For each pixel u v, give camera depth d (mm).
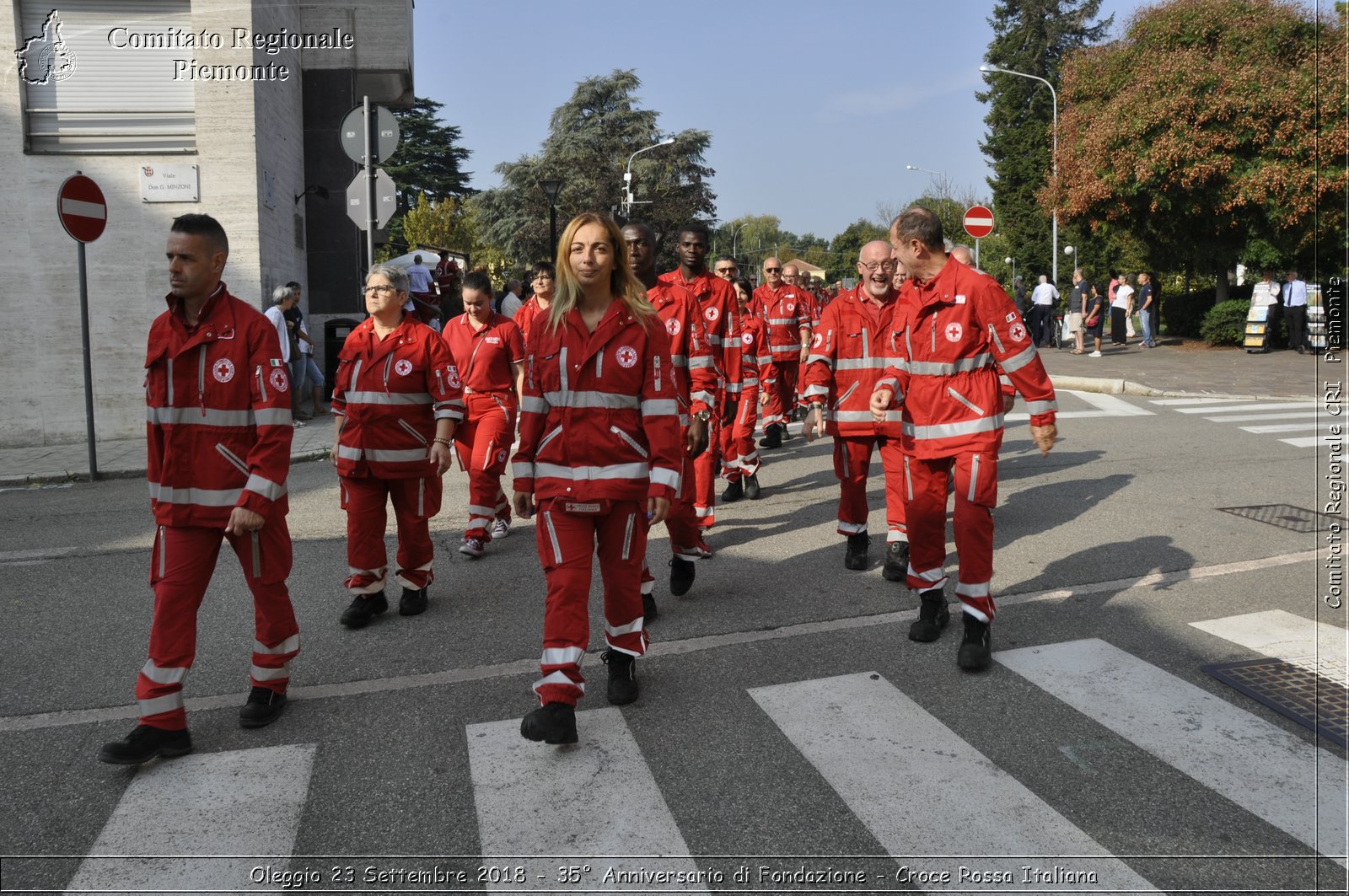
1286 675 4477
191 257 3906
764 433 12484
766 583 6152
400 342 5426
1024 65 54906
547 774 3721
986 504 4641
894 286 6164
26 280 13016
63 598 6164
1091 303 23859
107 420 13344
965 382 4727
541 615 5637
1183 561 6379
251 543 4121
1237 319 22469
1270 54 20891
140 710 4035
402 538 5617
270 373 3990
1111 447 11094
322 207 17469
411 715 4289
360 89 20031
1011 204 52844
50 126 13094
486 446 6965
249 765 3848
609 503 4031
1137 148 21062
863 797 3508
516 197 56812
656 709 4277
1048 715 4129
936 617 5070
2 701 4539
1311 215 19812
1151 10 23141
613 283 4113
